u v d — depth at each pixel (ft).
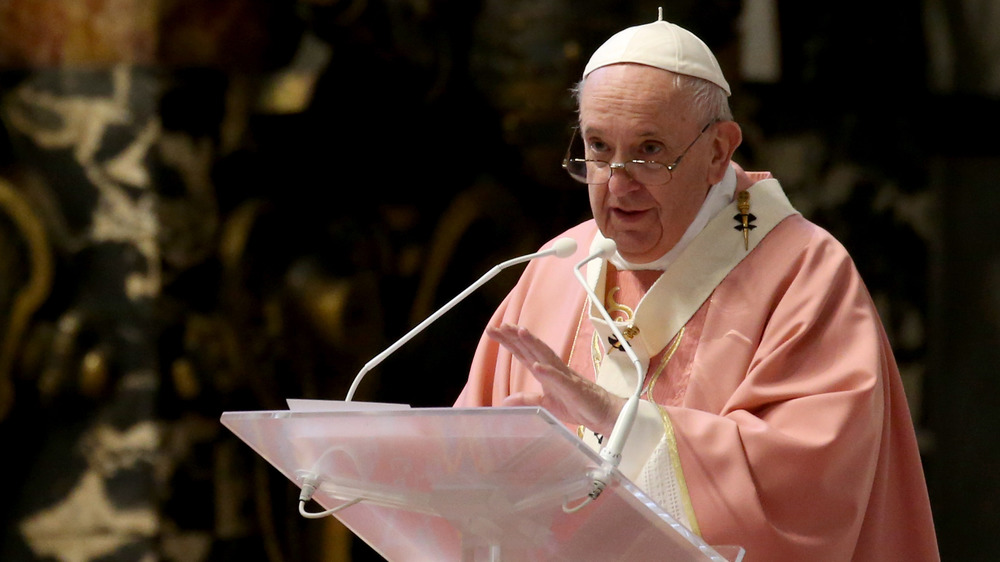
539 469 24.06
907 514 34.99
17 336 61.62
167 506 61.16
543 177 72.84
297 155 65.67
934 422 86.89
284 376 65.26
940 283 87.81
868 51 82.28
